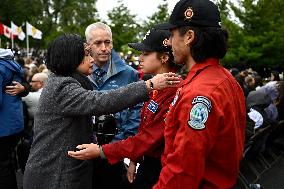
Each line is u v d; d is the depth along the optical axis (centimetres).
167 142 196
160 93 264
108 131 309
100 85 344
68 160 250
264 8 1980
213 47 196
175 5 203
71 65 253
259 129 649
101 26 342
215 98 183
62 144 249
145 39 288
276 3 2016
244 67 1411
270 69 1892
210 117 181
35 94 524
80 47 256
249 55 1844
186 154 180
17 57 1222
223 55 200
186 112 183
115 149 257
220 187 194
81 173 255
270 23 1958
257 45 1898
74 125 250
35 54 3522
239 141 201
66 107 243
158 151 268
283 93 775
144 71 292
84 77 263
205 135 180
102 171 323
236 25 1931
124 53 2803
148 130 261
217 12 199
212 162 194
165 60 284
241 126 208
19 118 423
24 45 4497
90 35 341
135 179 291
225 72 201
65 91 244
